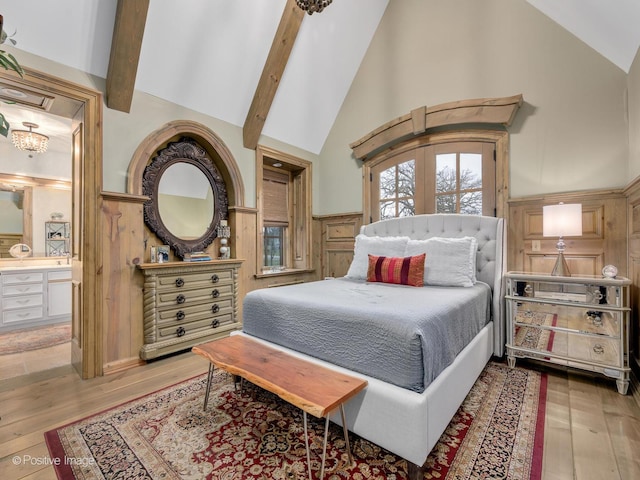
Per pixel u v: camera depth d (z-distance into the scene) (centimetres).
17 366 259
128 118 260
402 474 133
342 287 248
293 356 170
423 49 361
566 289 236
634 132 235
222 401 195
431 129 350
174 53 270
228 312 321
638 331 223
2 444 154
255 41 311
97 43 234
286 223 453
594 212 263
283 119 392
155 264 261
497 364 253
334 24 356
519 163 300
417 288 246
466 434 159
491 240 288
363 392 142
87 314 235
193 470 135
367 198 409
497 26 313
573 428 163
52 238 433
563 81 279
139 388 216
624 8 201
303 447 150
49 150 430
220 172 346
